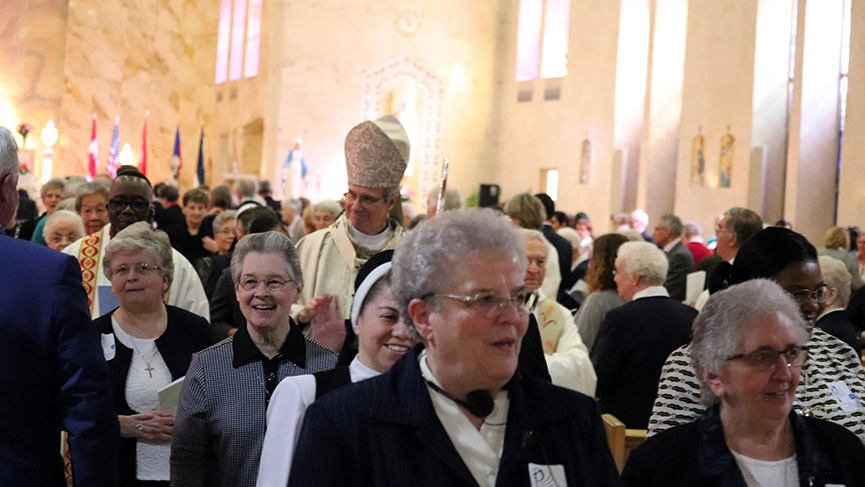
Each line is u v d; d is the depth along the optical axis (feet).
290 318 11.07
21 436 8.61
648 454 8.29
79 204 18.17
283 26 75.05
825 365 10.06
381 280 8.23
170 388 11.79
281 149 74.49
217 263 20.30
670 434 8.36
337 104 75.87
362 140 14.06
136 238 12.45
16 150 9.04
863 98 49.26
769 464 8.03
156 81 85.05
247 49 81.00
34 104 80.12
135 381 12.21
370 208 14.24
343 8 76.02
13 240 8.98
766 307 8.00
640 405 14.67
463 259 6.46
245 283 10.77
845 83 52.26
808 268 9.92
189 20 86.38
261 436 10.40
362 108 76.38
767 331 7.92
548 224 28.94
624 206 67.31
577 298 25.23
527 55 77.56
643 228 41.70
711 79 58.44
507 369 6.47
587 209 69.41
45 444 8.81
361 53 76.33
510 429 6.57
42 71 80.38
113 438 8.91
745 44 56.13
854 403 9.85
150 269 12.35
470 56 78.38
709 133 58.34
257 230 19.52
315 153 75.36
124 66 83.61
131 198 15.57
